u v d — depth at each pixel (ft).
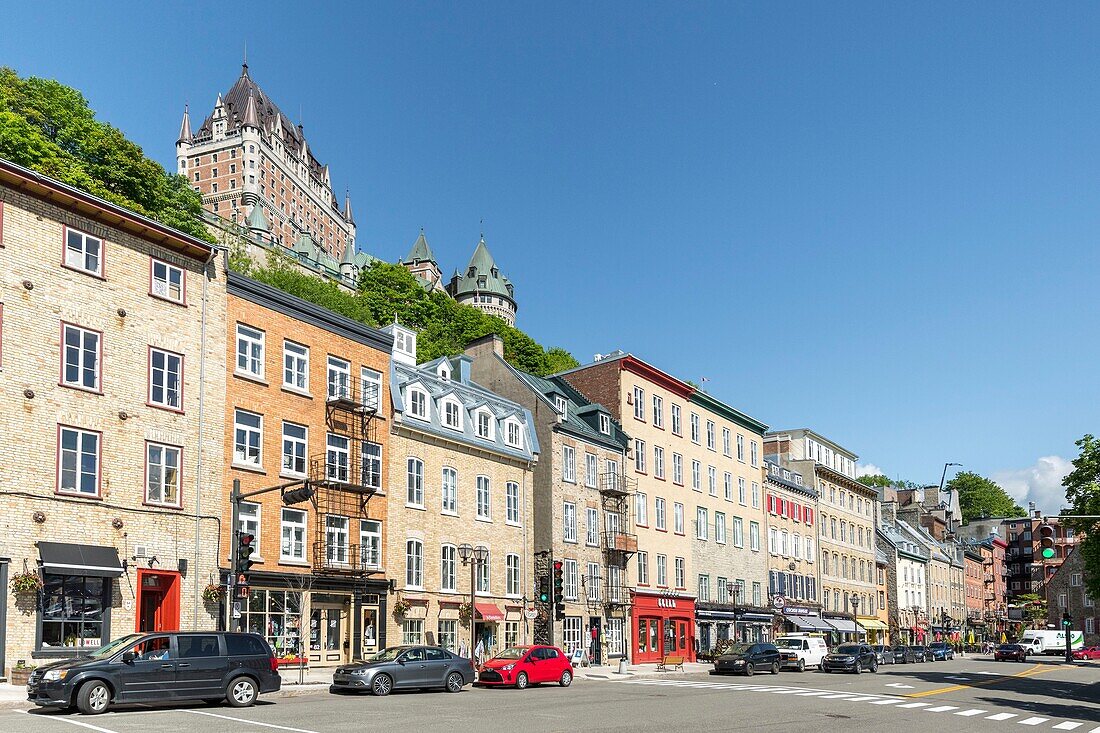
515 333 365.20
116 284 103.50
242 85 619.26
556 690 107.24
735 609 216.13
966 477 581.53
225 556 110.22
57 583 93.97
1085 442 175.22
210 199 571.69
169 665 75.82
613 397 191.11
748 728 71.97
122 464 101.14
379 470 132.36
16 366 93.25
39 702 71.26
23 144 159.12
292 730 62.95
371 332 134.72
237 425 114.52
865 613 295.28
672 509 201.26
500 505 154.51
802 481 271.08
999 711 93.91
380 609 128.16
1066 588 387.55
